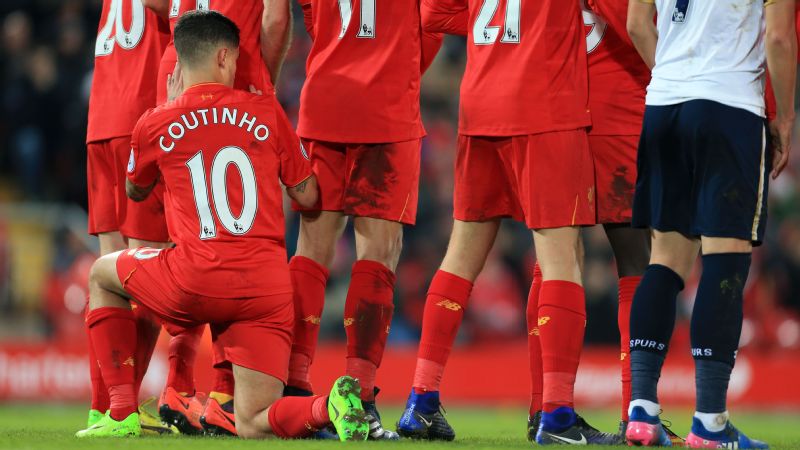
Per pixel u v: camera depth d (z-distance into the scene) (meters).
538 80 17.61
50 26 54.38
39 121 49.00
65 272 40.16
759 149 16.38
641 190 17.20
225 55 17.88
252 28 19.20
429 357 18.36
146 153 17.73
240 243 17.19
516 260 47.47
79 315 40.16
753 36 16.58
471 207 18.55
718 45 16.52
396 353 39.78
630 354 16.86
